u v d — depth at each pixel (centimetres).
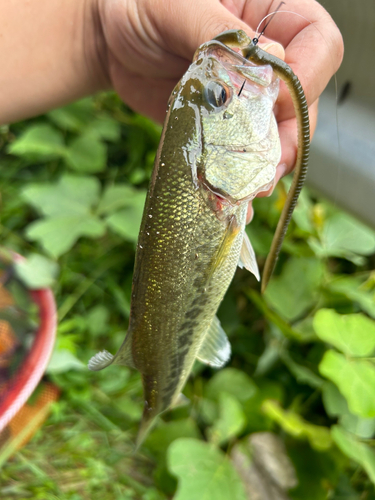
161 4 29
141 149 57
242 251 27
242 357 46
